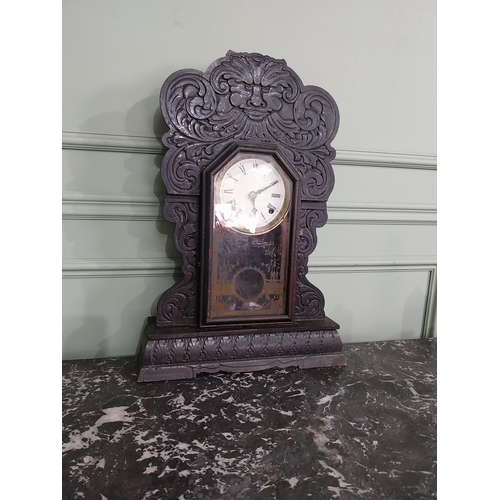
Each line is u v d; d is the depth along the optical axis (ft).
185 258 2.67
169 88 2.51
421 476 1.76
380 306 3.76
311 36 3.25
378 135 3.52
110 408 2.25
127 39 2.88
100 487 1.63
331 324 2.90
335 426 2.14
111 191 2.96
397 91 3.51
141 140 2.94
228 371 2.68
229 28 3.06
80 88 2.84
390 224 3.66
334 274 3.60
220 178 2.59
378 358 3.18
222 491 1.63
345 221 3.52
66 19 2.76
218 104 2.60
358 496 1.62
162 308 2.68
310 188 2.84
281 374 2.76
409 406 2.38
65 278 2.96
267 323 2.78
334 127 2.83
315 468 1.79
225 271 2.68
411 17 3.46
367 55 3.40
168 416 2.19
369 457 1.88
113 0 2.82
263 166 2.66
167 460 1.81
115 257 3.03
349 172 3.50
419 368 2.99
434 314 3.89
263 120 2.69
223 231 2.64
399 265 3.72
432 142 3.67
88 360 2.99
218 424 2.12
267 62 2.66
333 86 3.36
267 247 2.74
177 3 2.93
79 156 2.88
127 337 3.13
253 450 1.91
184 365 2.61
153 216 3.03
